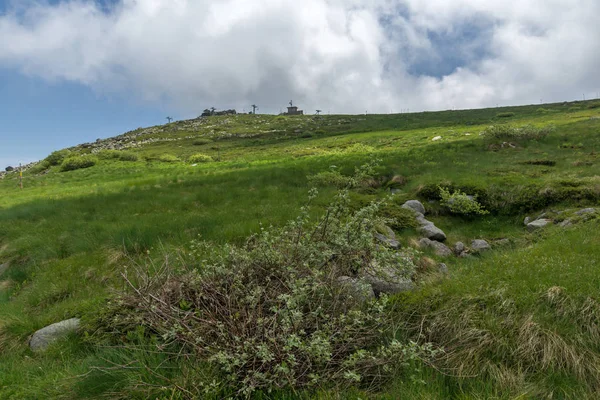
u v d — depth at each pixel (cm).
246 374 386
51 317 670
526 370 410
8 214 1567
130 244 954
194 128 14475
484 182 1330
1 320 678
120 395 399
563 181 1218
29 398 444
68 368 484
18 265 1035
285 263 521
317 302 473
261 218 1077
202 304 479
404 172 1661
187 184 1931
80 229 1156
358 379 353
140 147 10412
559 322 453
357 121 12438
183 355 414
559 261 579
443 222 1191
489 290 523
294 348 399
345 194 629
